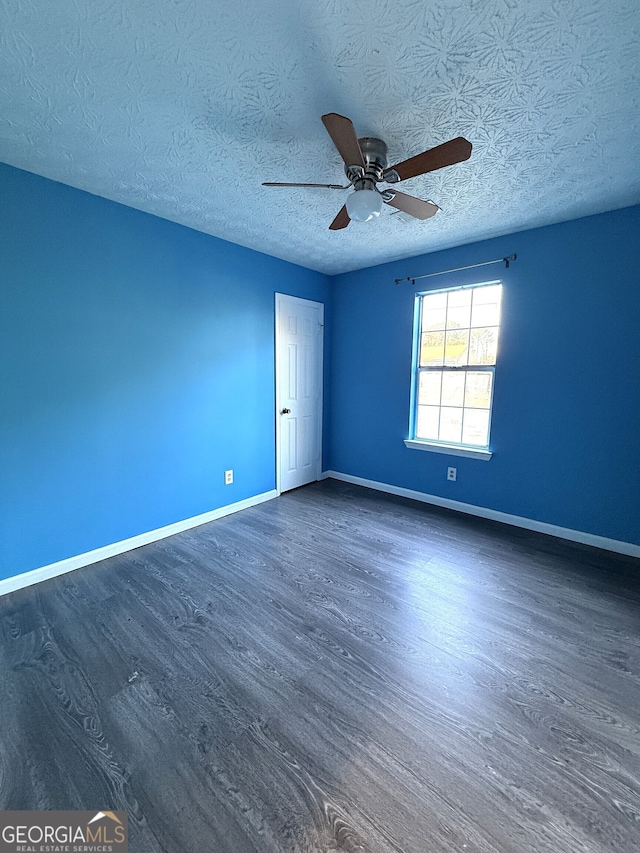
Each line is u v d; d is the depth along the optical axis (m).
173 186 2.16
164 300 2.68
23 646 1.70
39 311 2.12
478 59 1.28
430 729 1.31
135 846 0.98
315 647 1.70
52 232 2.13
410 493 3.70
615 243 2.42
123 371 2.51
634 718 1.35
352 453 4.18
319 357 4.10
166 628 1.82
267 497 3.66
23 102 1.48
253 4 1.09
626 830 1.01
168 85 1.40
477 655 1.65
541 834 1.00
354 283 3.91
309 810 1.06
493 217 2.53
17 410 2.09
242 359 3.28
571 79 1.36
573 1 1.07
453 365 3.31
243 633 1.79
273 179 2.10
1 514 2.08
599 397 2.56
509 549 2.63
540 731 1.30
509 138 1.70
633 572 2.32
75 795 1.10
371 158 1.72
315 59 1.29
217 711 1.38
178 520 2.92
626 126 1.61
